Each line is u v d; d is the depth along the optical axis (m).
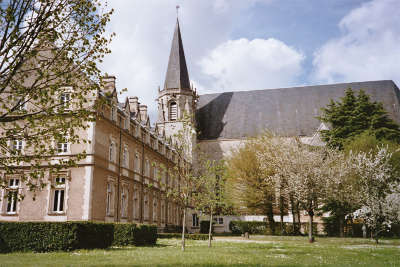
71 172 28.08
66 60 12.95
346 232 42.88
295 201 36.28
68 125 12.31
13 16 10.91
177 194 21.28
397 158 38.28
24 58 11.95
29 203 28.00
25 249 16.41
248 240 33.00
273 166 38.50
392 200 28.22
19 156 12.58
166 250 18.36
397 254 18.20
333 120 50.06
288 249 21.30
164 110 67.31
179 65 69.38
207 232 51.25
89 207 27.17
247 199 44.53
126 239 20.97
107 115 31.09
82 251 16.34
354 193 33.50
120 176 33.38
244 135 67.56
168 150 50.69
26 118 11.77
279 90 73.25
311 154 34.00
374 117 47.47
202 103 75.62
